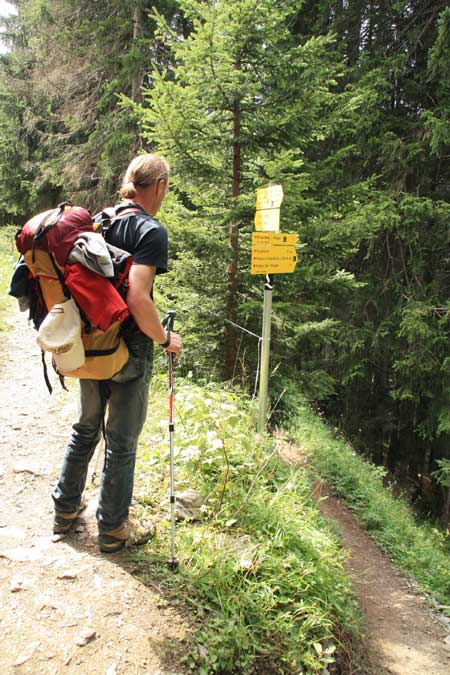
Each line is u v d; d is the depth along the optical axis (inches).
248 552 111.0
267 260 163.9
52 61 483.8
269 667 91.2
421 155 350.0
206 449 141.5
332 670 105.4
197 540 110.3
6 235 644.7
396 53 371.2
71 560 101.0
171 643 86.0
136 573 99.7
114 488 99.1
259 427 175.8
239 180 203.8
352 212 218.1
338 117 204.5
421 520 362.0
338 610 118.9
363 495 248.2
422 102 369.4
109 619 88.4
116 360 86.3
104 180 480.1
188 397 156.0
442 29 304.7
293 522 132.5
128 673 79.7
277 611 102.3
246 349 211.9
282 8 192.7
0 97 617.3
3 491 127.1
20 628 84.4
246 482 142.7
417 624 151.6
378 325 396.8
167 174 94.6
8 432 162.1
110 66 431.8
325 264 217.2
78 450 103.4
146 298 83.7
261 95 195.6
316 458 272.4
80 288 81.1
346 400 437.7
